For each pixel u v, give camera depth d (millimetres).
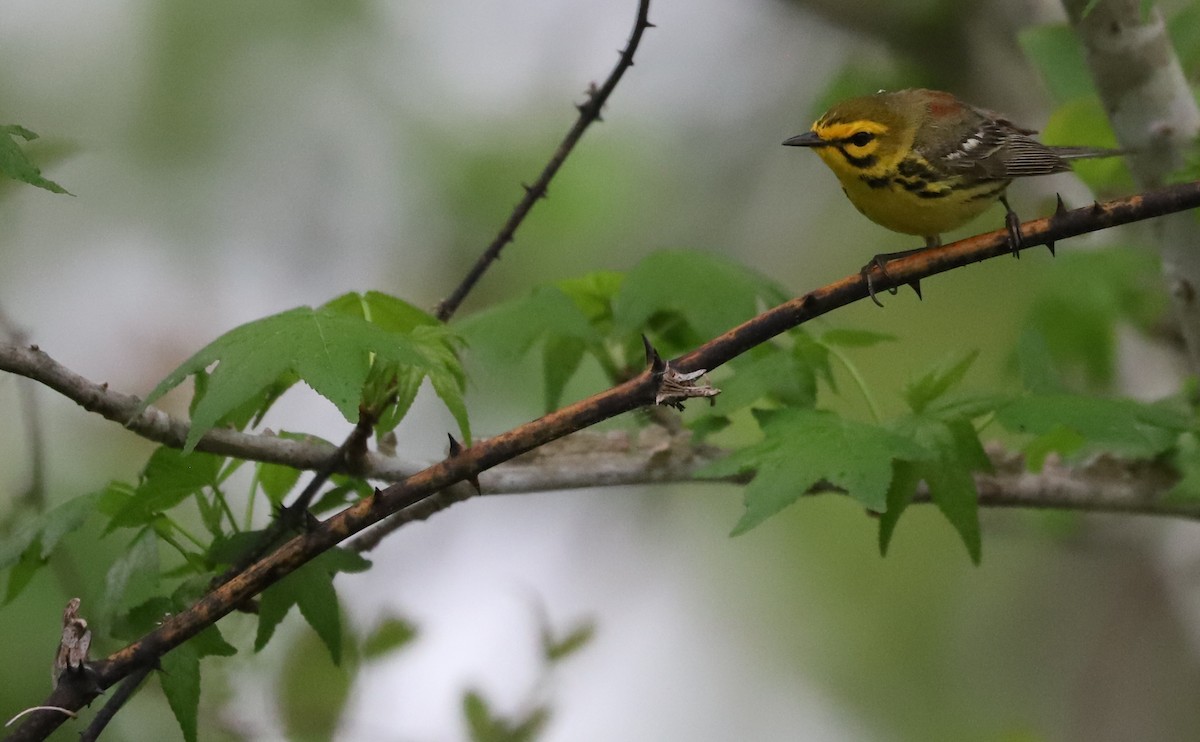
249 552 6004
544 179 7598
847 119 7934
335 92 14664
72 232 13805
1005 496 7387
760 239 15094
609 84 7488
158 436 5945
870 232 15047
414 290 14359
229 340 5453
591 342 7273
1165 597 13617
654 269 7512
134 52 14383
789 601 14727
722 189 15109
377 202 14594
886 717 14250
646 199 14719
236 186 14406
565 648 8414
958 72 12906
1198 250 7953
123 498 6406
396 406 5996
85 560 8367
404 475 6336
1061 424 6535
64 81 14258
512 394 12492
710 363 5742
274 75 14531
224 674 8359
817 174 15133
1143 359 11242
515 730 8148
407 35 14914
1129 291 10219
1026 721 14062
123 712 8742
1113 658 13953
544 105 14938
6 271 13414
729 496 15023
